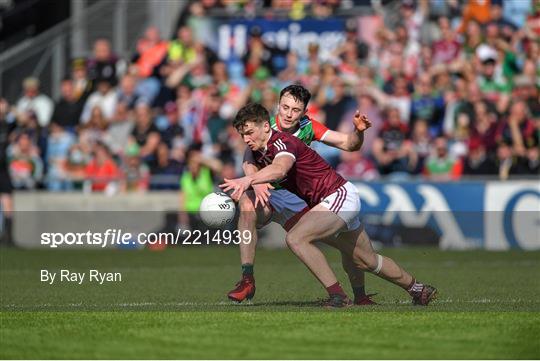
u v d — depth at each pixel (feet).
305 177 99.91
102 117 241.76
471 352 79.30
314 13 256.93
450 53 239.91
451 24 246.68
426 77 231.30
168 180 222.28
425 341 83.92
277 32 256.52
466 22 245.24
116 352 79.15
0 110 249.34
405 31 243.40
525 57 237.04
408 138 222.48
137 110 234.17
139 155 228.84
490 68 232.32
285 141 97.71
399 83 231.30
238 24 260.21
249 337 85.66
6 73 264.93
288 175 100.22
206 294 125.08
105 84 252.62
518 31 241.55
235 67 256.32
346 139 106.52
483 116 218.18
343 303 103.14
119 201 218.18
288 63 245.86
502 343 83.10
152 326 91.76
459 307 105.40
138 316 98.43
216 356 77.56
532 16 242.17
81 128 240.73
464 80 229.66
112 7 273.13
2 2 301.22
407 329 89.71
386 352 79.20
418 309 102.73
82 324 93.25
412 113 228.84
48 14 292.61
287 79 242.58
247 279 105.60
